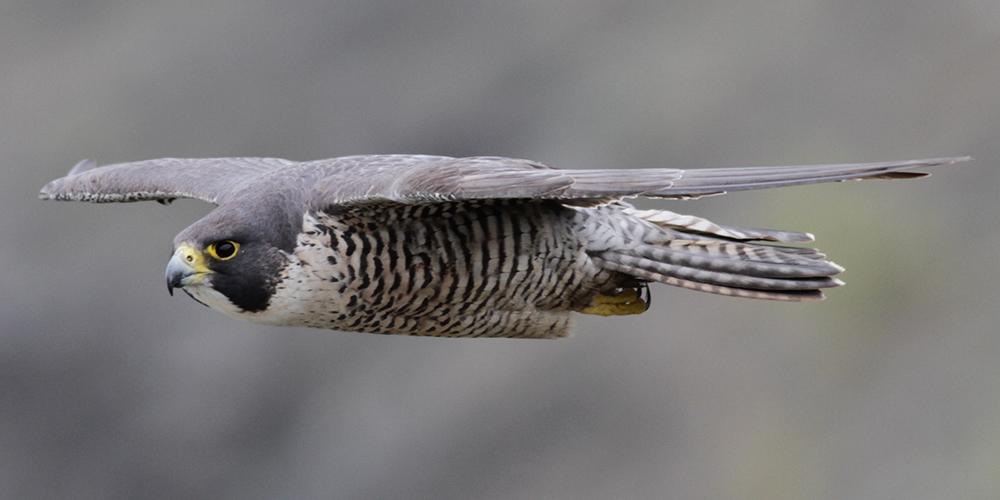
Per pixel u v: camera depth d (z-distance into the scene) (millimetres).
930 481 17281
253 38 19922
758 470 17453
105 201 8898
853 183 18812
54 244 19344
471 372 18188
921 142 19203
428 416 18125
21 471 18578
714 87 19156
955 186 18984
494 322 8125
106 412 18719
